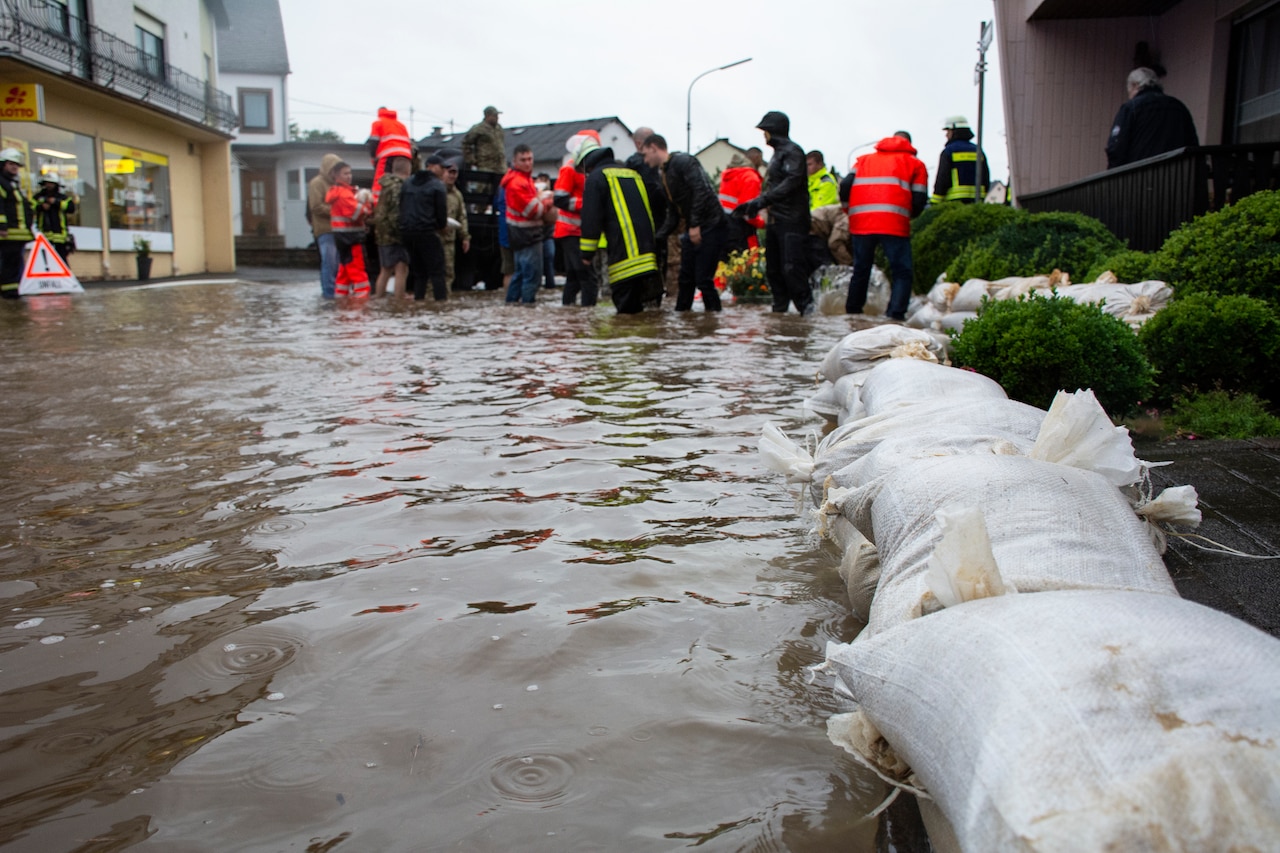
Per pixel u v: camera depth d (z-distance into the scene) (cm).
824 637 215
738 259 1323
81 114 2222
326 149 3875
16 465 360
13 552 266
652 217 1052
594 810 149
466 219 1549
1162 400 460
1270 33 921
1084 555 158
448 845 140
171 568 254
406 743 168
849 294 1021
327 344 757
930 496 185
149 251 2344
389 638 211
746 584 247
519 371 606
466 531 287
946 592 148
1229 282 526
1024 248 793
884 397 320
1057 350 410
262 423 439
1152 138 835
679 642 211
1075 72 1133
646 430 428
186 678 191
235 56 4144
